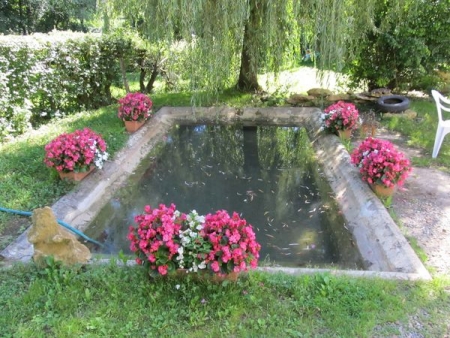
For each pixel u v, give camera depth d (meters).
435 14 6.29
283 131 6.26
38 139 5.14
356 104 6.69
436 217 3.29
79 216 3.54
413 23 6.38
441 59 6.61
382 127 5.64
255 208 3.91
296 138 5.95
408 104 6.07
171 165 5.04
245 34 5.94
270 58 5.96
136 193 4.23
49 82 6.07
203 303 2.22
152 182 4.52
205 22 4.87
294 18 5.04
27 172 4.09
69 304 2.21
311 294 2.29
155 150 5.47
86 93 7.10
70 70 6.52
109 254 3.11
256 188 4.36
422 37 6.47
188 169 4.92
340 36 5.04
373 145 3.71
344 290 2.30
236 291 2.28
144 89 8.38
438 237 3.00
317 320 2.11
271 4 4.98
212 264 2.20
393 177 3.45
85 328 2.07
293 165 4.99
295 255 3.12
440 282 2.40
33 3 10.30
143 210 3.86
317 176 4.62
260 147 5.64
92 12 10.90
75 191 3.76
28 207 3.46
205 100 6.86
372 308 2.18
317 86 8.15
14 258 2.72
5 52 5.25
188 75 5.25
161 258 2.25
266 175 4.71
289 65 6.39
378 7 6.31
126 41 7.44
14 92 5.42
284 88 7.88
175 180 4.59
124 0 5.59
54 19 11.06
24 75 5.58
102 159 4.20
